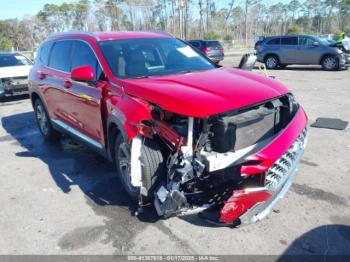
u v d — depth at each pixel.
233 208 3.12
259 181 3.25
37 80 6.20
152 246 3.29
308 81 13.20
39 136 7.14
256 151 3.20
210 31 49.19
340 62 16.61
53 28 66.56
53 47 5.87
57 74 5.46
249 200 3.16
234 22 62.81
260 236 3.34
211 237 3.37
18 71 10.98
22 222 3.83
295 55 17.77
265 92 3.52
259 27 67.69
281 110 3.76
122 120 3.59
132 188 3.95
